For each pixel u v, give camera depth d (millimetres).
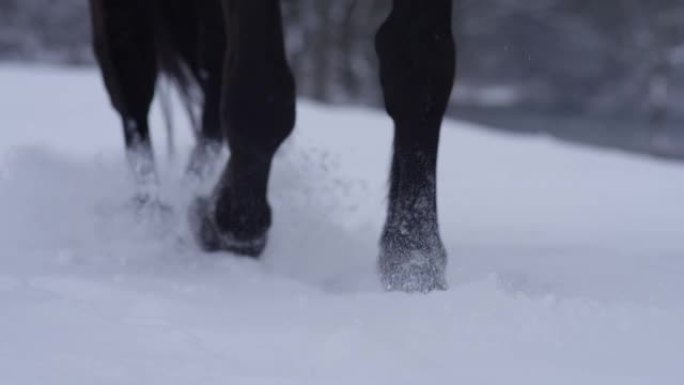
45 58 44656
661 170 17422
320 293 6504
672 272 7613
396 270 6664
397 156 6762
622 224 11258
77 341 5160
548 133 48125
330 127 19516
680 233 10570
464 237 10078
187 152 11664
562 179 15680
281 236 8484
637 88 57938
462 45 51688
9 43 44625
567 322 5551
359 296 6168
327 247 8500
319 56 42344
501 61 58188
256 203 7691
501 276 6648
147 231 8250
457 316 5641
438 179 15359
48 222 8383
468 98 56438
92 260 7426
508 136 21250
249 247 7762
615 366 4992
